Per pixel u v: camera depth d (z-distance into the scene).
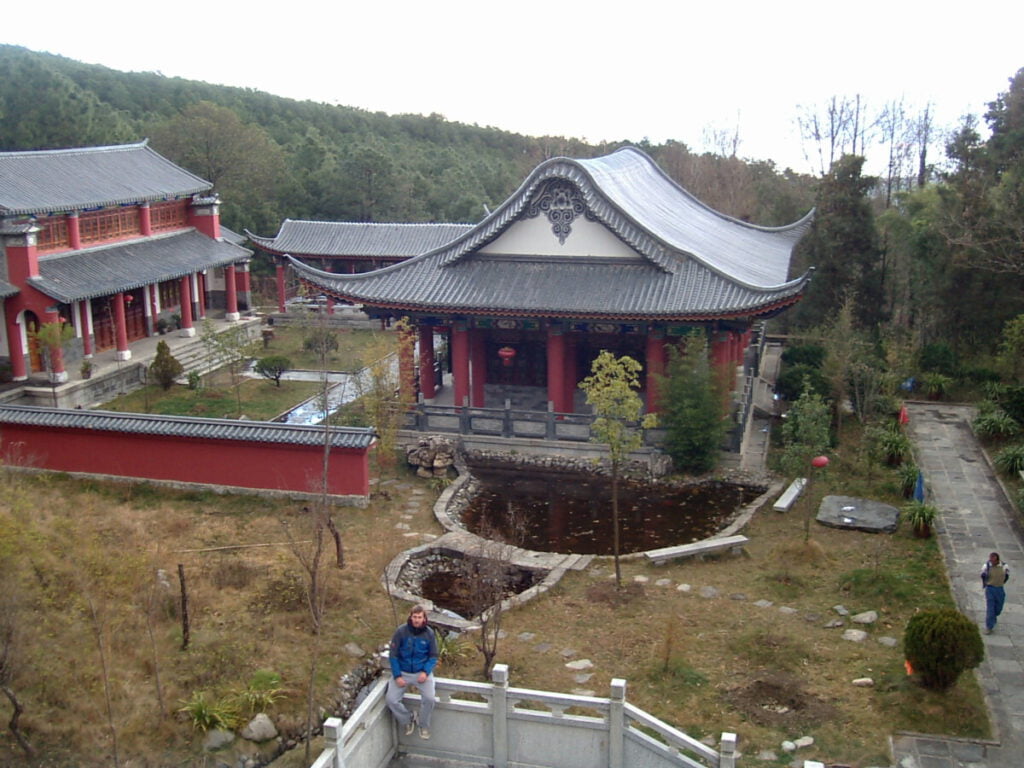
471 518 31.16
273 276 78.69
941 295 48.81
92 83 110.19
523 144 146.00
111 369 44.75
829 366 39.66
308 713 16.78
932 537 27.30
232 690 18.20
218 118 80.81
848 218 54.00
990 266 45.84
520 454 36.50
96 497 30.12
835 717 17.88
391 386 36.56
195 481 31.14
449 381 46.19
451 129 143.62
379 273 38.75
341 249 62.69
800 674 19.62
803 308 55.62
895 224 56.00
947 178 52.47
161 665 18.83
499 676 15.27
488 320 38.19
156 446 31.19
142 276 47.12
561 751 15.41
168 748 16.75
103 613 19.64
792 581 24.38
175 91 118.25
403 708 15.55
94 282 44.00
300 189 83.31
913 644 18.42
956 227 46.59
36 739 16.41
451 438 36.78
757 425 40.12
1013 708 18.27
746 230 57.31
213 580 23.30
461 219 90.25
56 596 19.95
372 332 60.44
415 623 15.44
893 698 18.36
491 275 38.09
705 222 51.81
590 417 35.78
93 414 31.78
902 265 56.97
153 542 26.08
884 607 22.81
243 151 81.12
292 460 30.33
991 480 32.47
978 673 19.58
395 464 34.72
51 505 28.16
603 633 21.81
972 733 17.31
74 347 45.09
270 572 24.16
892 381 40.72
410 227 63.97
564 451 36.28
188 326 53.22
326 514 23.58
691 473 34.62
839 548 26.77
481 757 15.78
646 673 19.77
